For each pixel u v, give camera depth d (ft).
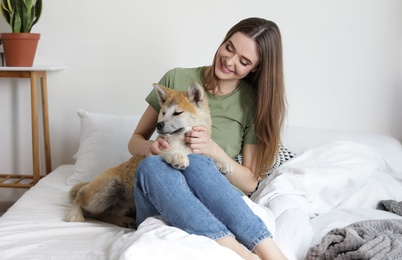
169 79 6.13
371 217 5.57
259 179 6.13
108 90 8.82
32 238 4.97
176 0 8.37
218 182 4.66
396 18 7.90
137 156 5.80
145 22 8.52
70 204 6.34
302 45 8.20
